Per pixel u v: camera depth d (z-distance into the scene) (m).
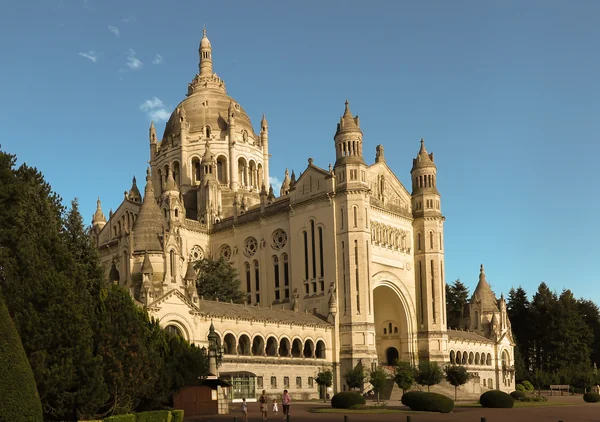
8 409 31.69
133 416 43.50
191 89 148.75
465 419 57.00
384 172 118.19
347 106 108.56
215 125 138.75
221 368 82.38
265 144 144.38
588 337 161.88
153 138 145.00
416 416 61.00
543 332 162.12
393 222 117.56
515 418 59.09
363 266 102.38
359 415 61.97
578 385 139.00
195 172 137.88
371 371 97.12
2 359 32.22
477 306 143.50
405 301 117.75
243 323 87.69
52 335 40.75
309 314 102.38
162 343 55.66
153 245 83.06
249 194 135.38
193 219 131.12
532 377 151.00
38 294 41.78
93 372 41.59
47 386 39.12
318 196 106.81
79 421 41.78
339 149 106.88
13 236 51.19
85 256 60.88
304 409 71.62
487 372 133.25
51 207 58.75
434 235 121.12
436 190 123.62
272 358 90.06
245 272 118.44
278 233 114.12
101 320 45.94
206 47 152.62
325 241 105.38
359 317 101.00
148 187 89.81
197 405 60.06
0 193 54.69
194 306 81.31
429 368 92.62
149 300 76.25
